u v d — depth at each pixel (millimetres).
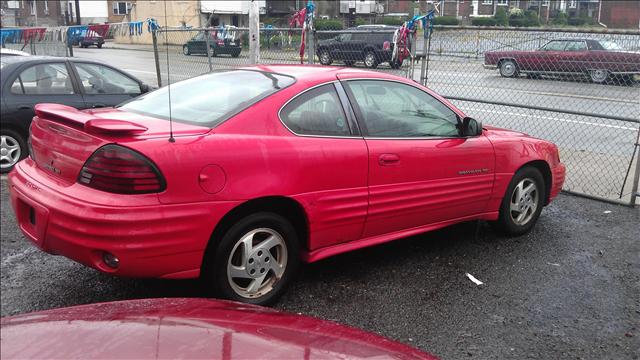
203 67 10258
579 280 4355
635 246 5137
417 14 8336
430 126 4465
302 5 52312
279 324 1988
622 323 3713
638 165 6312
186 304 2096
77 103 7527
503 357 3270
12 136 7184
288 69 4215
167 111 3828
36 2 73625
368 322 3627
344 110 3980
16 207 3664
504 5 57094
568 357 3295
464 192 4613
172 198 3129
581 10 60375
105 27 12391
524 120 12391
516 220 5219
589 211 6215
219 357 1637
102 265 3109
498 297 4027
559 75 8445
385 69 8289
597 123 12195
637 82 7453
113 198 3055
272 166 3488
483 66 8789
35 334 1674
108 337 1681
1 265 4418
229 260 3471
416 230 4441
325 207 3771
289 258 3762
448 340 3438
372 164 3969
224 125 3461
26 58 7414
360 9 49031
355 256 4719
